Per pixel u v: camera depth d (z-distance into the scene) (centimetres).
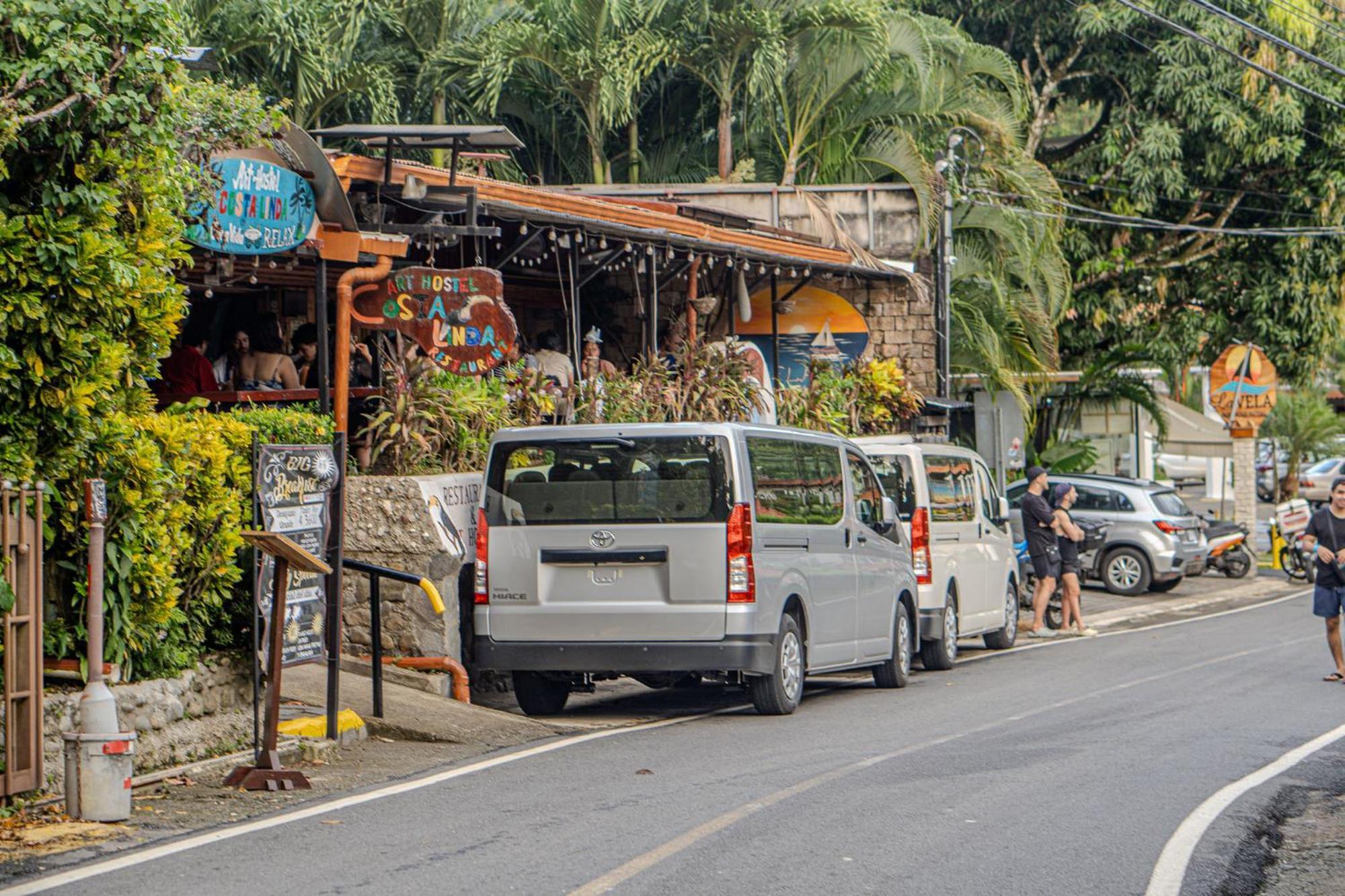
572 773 1054
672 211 2184
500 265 1823
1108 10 3628
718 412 2091
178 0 2200
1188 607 2852
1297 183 3772
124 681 1032
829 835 852
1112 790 991
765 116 3175
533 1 2955
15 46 952
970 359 3212
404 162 1691
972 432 3133
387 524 1429
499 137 1573
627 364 2588
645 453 1309
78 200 990
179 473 1070
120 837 846
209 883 739
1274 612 2670
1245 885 767
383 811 917
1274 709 1398
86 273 977
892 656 1609
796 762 1095
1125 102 3797
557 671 1324
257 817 902
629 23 2983
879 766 1078
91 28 974
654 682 1419
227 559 1117
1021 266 3259
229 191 1344
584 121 3142
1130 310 3944
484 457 1608
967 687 1611
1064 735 1230
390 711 1270
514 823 880
